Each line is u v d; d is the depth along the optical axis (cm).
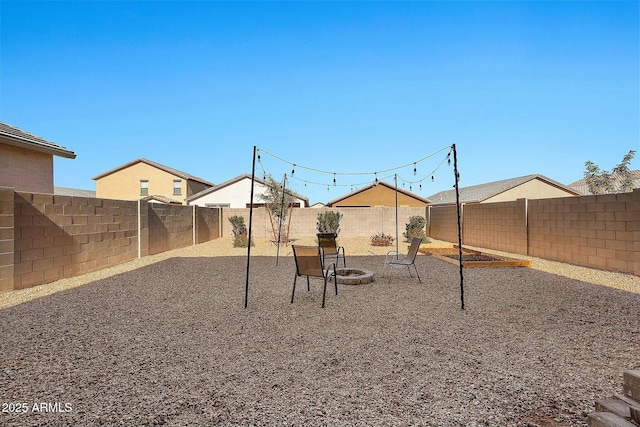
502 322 450
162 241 1262
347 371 309
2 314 491
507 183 2686
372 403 255
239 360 334
